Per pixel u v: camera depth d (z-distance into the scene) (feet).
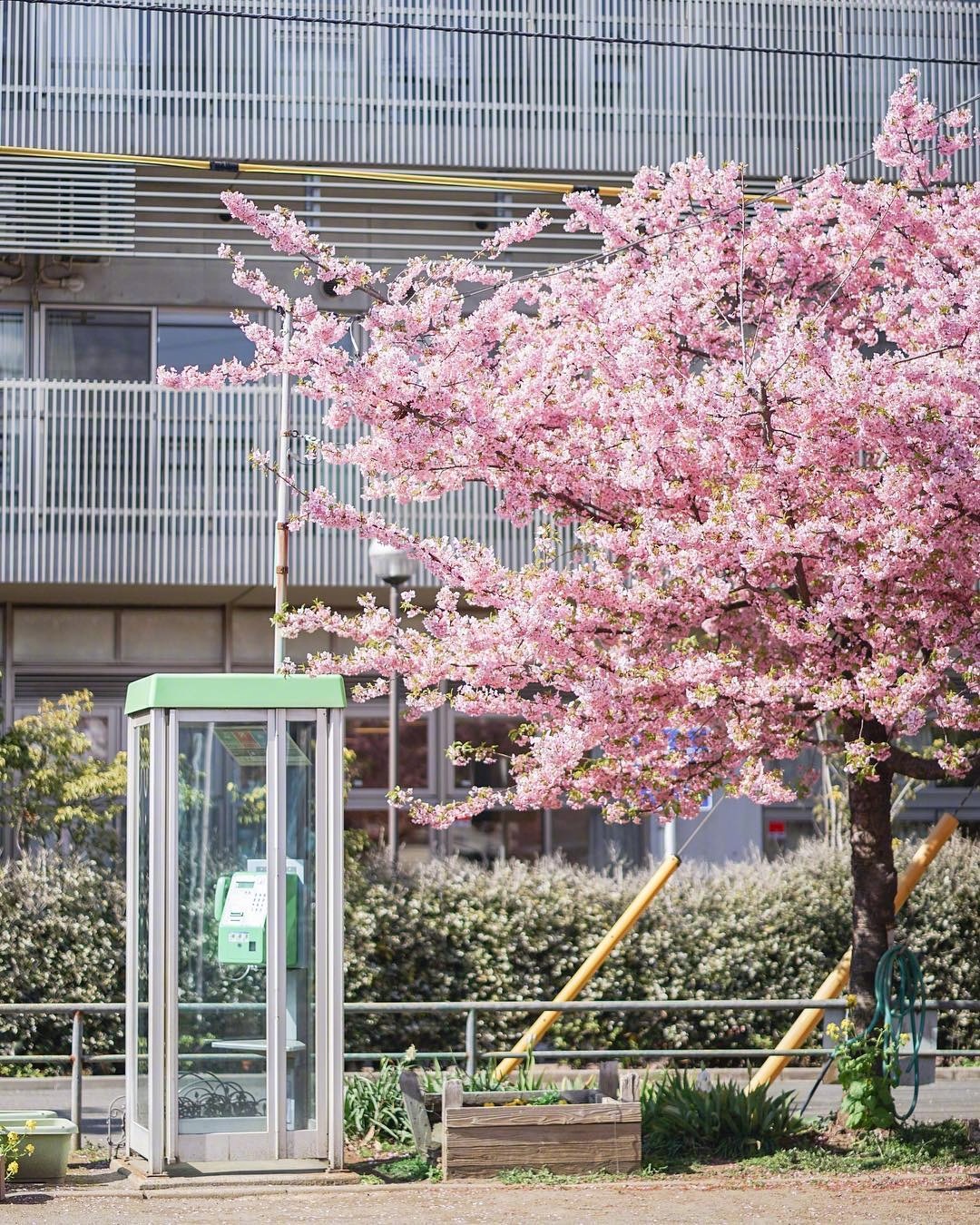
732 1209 30.66
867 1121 37.86
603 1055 40.45
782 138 73.61
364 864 57.41
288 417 54.54
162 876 33.73
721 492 33.94
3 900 53.72
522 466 36.73
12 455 67.10
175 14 69.05
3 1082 51.06
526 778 37.45
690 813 37.04
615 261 42.78
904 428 33.30
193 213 71.36
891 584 35.63
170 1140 33.50
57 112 69.51
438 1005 39.40
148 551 67.77
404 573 59.41
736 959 56.70
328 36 71.36
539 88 72.64
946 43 74.38
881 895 39.11
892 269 41.75
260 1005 34.14
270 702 34.22
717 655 34.55
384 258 72.18
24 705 75.05
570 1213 30.17
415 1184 33.32
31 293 73.46
